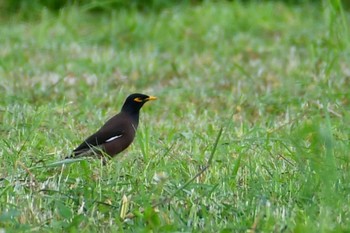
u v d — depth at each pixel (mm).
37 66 17734
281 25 21078
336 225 8609
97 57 18578
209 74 17125
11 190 9508
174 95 15586
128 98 11641
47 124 12836
